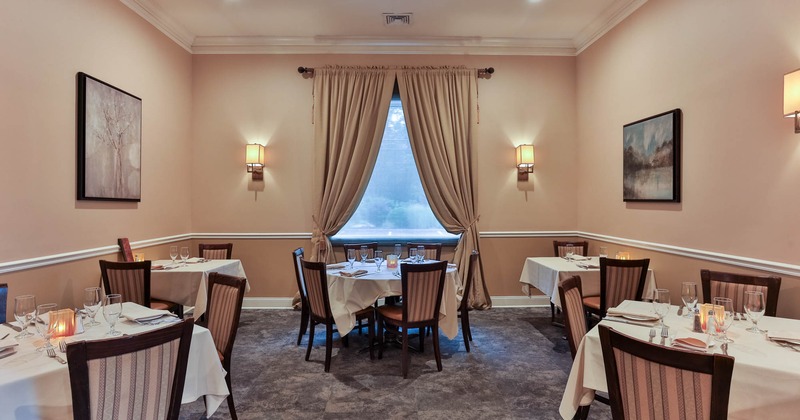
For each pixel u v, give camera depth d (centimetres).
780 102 257
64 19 303
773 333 182
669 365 131
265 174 505
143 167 403
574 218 516
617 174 430
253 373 308
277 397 270
